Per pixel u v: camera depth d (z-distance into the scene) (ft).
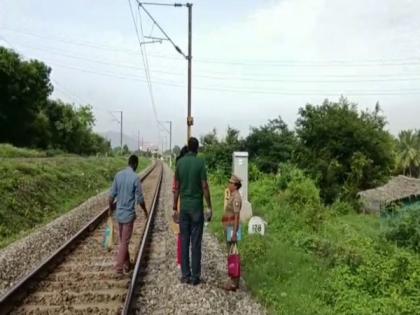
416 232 59.06
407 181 145.28
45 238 48.93
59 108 280.10
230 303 27.71
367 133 133.69
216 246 44.16
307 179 73.92
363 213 114.73
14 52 222.28
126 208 32.27
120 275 32.07
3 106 218.38
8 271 34.86
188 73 93.15
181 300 27.17
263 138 138.82
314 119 136.77
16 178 77.82
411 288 32.53
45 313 24.95
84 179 121.49
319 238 46.34
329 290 32.27
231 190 31.68
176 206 31.37
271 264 36.42
